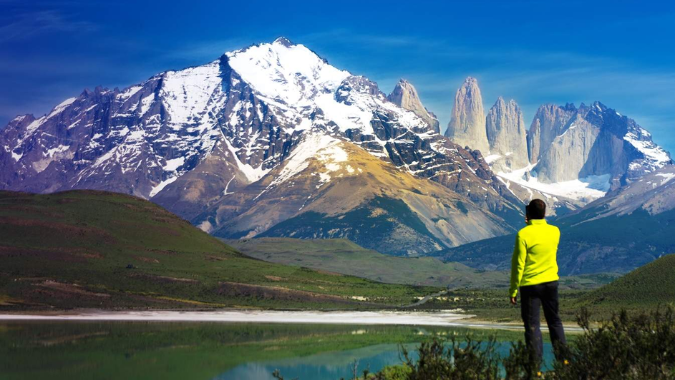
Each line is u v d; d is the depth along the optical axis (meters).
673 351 24.14
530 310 25.61
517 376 24.27
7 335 129.50
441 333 136.88
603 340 24.36
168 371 91.44
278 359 102.56
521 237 25.80
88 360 99.44
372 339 130.25
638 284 171.25
